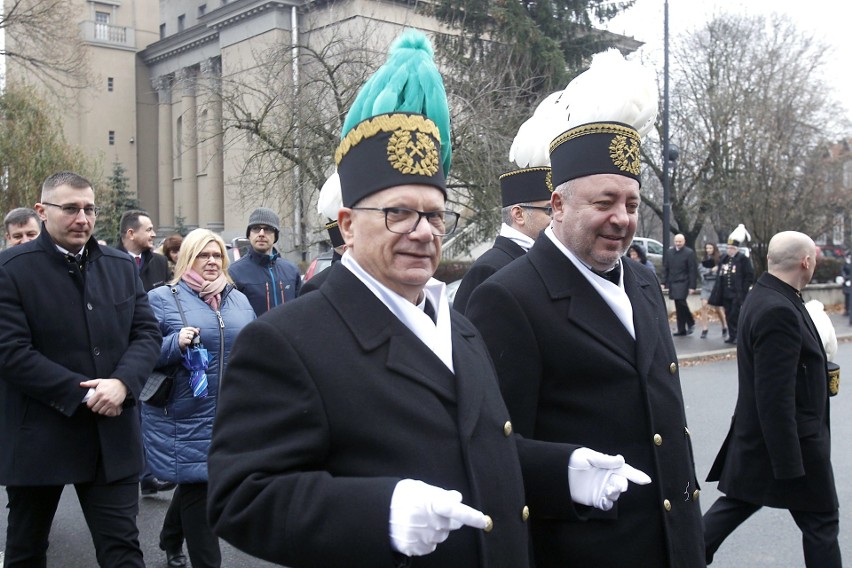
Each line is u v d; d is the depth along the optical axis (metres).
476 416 1.77
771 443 3.53
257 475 1.58
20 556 3.42
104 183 27.70
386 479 1.53
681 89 24.20
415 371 1.73
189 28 37.09
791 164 20.55
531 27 18.86
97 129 40.50
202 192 36.28
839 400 8.90
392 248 1.74
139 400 3.72
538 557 2.36
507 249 3.58
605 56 2.47
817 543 3.60
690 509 2.42
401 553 1.50
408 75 1.87
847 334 15.38
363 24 17.23
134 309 3.66
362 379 1.67
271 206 18.23
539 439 2.36
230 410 1.67
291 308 1.74
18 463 3.29
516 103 17.09
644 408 2.37
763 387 3.54
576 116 2.42
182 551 4.61
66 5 25.08
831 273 23.64
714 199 23.27
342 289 1.78
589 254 2.40
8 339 3.24
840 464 6.25
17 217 5.92
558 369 2.35
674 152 18.64
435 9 19.88
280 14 28.58
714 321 16.94
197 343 3.97
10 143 21.59
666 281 14.85
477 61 17.98
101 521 3.33
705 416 7.93
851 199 22.72
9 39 26.03
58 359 3.37
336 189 4.33
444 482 1.67
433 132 1.80
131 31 41.22
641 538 2.31
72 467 3.31
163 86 39.75
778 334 3.52
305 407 1.61
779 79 21.45
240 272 6.22
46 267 3.41
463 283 3.43
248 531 1.57
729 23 23.17
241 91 16.77
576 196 2.39
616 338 2.40
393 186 1.73
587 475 2.01
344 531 1.48
